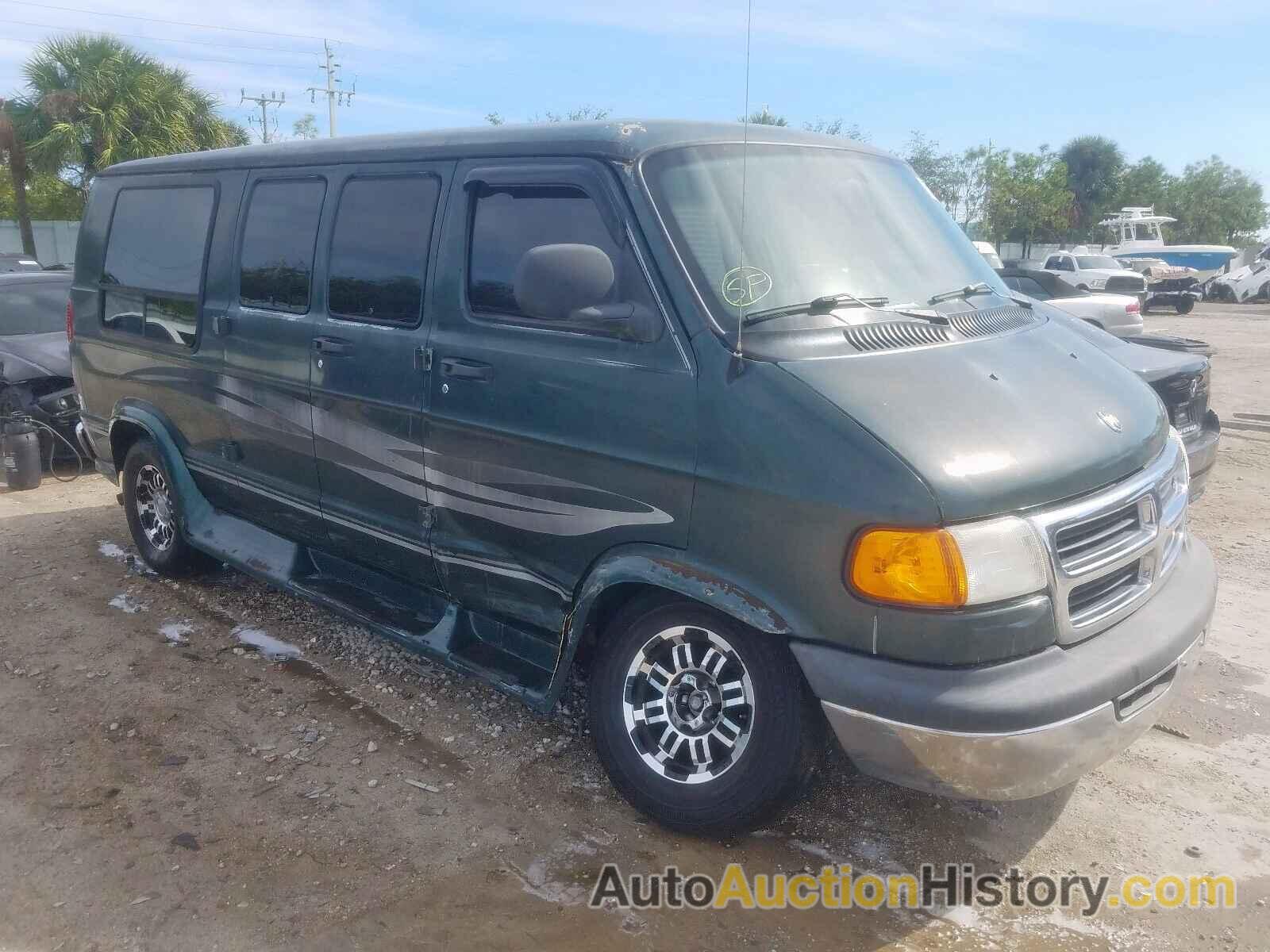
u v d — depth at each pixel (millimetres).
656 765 3541
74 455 8695
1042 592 2982
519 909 3188
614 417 3430
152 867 3379
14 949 3021
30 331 9359
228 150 5340
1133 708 3131
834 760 4004
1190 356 6348
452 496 4020
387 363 4168
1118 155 59188
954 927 3133
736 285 3373
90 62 24125
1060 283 12891
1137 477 3375
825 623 3043
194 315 5258
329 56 41250
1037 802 3783
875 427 2980
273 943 3031
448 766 3994
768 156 3883
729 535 3193
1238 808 3750
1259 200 64562
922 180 4652
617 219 3484
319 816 3668
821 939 3076
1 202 33969
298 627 5328
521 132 3883
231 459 5223
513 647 4090
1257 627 5344
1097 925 3141
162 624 5375
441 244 4004
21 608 5578
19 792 3820
